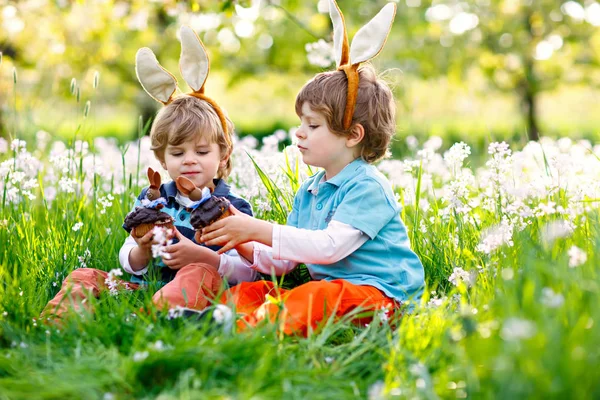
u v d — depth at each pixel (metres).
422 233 3.57
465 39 11.45
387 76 3.58
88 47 9.02
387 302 2.83
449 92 12.71
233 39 11.25
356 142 3.06
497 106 14.34
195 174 3.14
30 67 8.81
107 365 2.04
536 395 1.64
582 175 3.62
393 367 2.07
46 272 3.29
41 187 4.02
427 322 2.41
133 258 3.12
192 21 8.23
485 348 1.92
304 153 3.08
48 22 8.21
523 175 3.52
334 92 2.99
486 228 3.27
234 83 12.03
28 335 2.46
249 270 3.17
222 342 2.11
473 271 2.91
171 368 2.01
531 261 2.20
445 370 2.02
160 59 11.20
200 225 2.80
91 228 3.73
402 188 4.16
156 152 3.25
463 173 3.69
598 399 1.63
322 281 2.71
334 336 2.46
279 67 11.88
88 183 4.21
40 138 5.42
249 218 2.85
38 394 1.90
